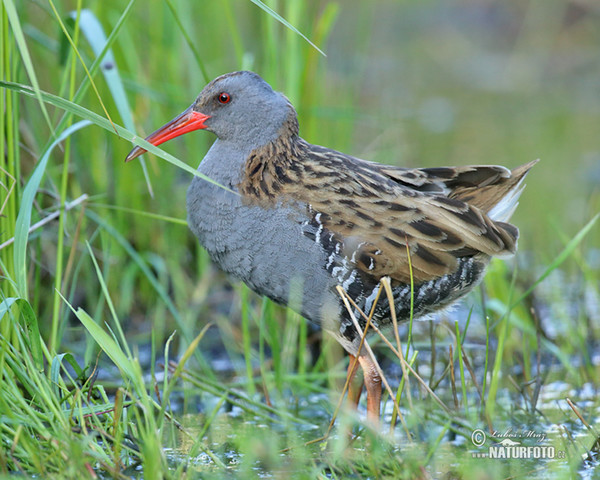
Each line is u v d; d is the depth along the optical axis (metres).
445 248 9.14
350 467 8.12
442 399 10.20
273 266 9.15
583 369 10.77
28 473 7.51
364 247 8.95
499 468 8.37
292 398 10.59
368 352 9.25
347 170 9.33
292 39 11.59
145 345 11.85
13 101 9.27
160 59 13.23
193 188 9.50
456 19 27.22
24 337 8.69
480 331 12.12
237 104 9.37
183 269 13.16
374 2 27.83
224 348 12.03
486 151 18.80
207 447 8.84
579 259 12.12
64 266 11.84
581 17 25.39
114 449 7.71
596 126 20.58
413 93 22.78
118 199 12.45
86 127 12.66
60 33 10.60
